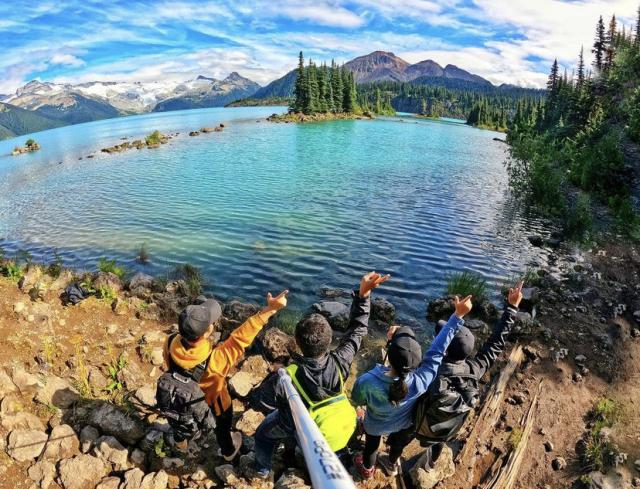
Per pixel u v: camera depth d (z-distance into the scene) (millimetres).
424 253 13031
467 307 3873
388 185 23578
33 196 22219
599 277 10719
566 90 87812
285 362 6379
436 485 4355
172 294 8328
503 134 98750
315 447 2082
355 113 108688
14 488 3740
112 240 14195
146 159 33750
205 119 89250
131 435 4332
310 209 17938
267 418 3943
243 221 16109
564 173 22828
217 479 4121
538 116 101250
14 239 14805
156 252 12977
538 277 10750
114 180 25359
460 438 5074
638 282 10305
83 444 4207
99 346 5859
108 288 7598
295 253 12820
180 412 3828
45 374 5055
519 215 17703
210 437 4516
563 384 6195
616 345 7293
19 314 5820
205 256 12570
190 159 33031
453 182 25031
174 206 18547
